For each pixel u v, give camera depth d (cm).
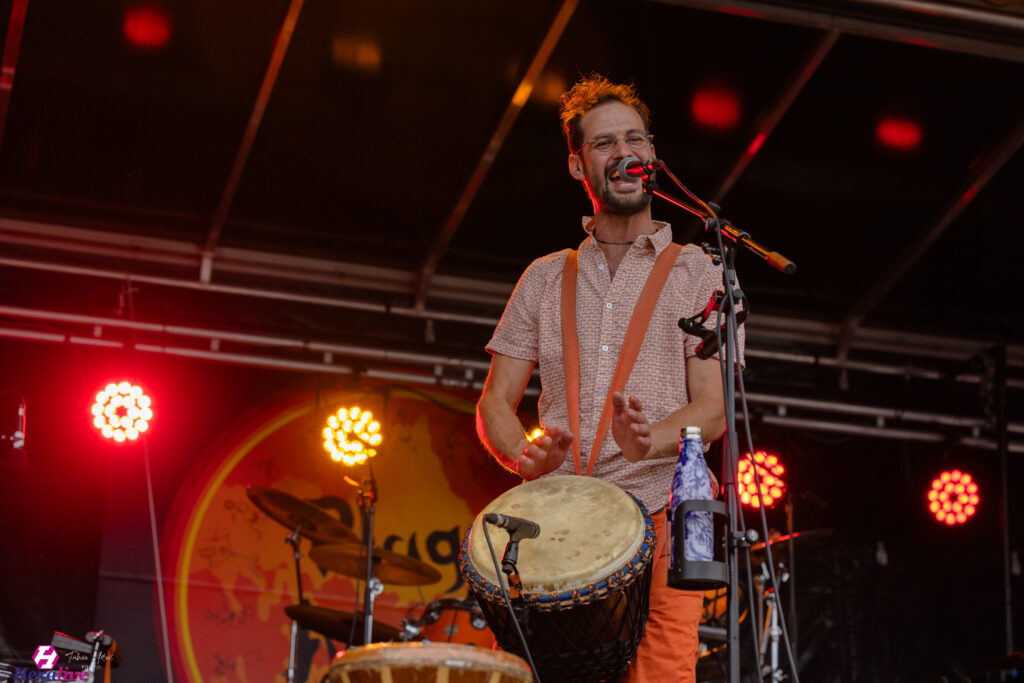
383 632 671
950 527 876
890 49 645
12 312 732
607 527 267
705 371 299
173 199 742
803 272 831
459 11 617
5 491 720
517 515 277
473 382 814
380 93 675
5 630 696
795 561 848
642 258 314
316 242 787
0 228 738
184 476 759
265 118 688
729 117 694
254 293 777
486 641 777
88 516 733
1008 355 899
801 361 867
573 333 311
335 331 790
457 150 714
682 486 250
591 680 272
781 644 733
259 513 768
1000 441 846
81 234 752
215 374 787
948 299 860
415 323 806
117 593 724
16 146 696
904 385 881
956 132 709
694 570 240
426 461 814
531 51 635
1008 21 595
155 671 718
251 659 739
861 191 756
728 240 283
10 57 614
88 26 621
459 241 792
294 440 789
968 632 851
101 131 689
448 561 797
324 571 770
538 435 290
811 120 704
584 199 750
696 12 618
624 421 261
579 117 330
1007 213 776
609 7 620
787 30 625
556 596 256
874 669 831
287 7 597
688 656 282
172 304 764
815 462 874
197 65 649
